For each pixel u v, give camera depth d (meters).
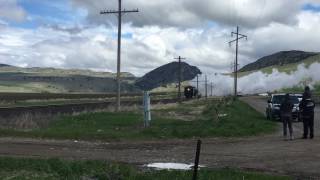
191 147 19.81
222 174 12.63
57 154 17.03
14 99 95.12
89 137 22.36
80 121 31.89
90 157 16.47
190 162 15.66
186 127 27.34
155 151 18.45
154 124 30.45
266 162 15.91
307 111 23.62
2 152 17.11
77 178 12.02
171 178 11.98
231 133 24.75
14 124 27.75
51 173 12.62
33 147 18.77
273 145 20.69
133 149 19.02
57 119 33.22
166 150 18.78
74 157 16.36
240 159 16.50
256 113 48.69
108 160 15.70
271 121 36.75
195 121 32.94
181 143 21.34
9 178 11.70
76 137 22.33
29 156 16.17
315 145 20.72
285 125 23.72
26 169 13.04
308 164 15.60
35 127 26.80
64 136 22.36
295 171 14.38
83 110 46.38
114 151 18.30
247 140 22.88
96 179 12.05
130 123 30.84
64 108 50.09
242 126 28.22
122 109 47.84
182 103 80.50
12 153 16.94
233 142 21.94
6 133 22.53
